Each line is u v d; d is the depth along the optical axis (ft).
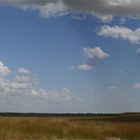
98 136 91.86
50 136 85.71
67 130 94.38
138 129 100.83
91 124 113.91
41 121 104.99
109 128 101.91
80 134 92.27
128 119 226.17
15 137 79.10
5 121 101.04
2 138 76.48
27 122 101.35
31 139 78.89
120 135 95.04
